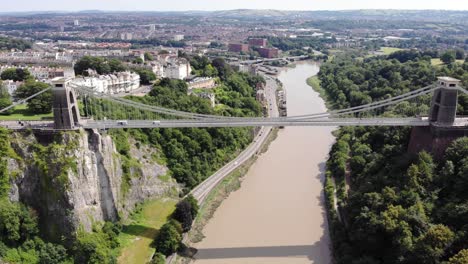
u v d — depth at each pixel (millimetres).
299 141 194625
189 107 173875
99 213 113125
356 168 141500
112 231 111750
